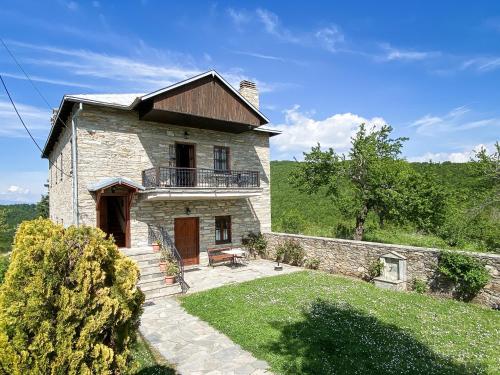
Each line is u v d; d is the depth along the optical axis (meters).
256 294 9.27
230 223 15.13
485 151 15.73
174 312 8.09
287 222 23.89
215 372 5.20
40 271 2.94
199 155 14.07
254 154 16.03
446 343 6.10
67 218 12.58
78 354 2.94
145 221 12.46
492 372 5.02
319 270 12.71
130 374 3.46
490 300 8.25
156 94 11.16
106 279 3.62
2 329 2.76
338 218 25.22
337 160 17.00
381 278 10.36
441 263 9.11
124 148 11.98
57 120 12.68
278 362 5.41
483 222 16.45
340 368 5.16
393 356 5.54
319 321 7.11
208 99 12.58
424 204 14.97
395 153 17.08
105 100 11.55
